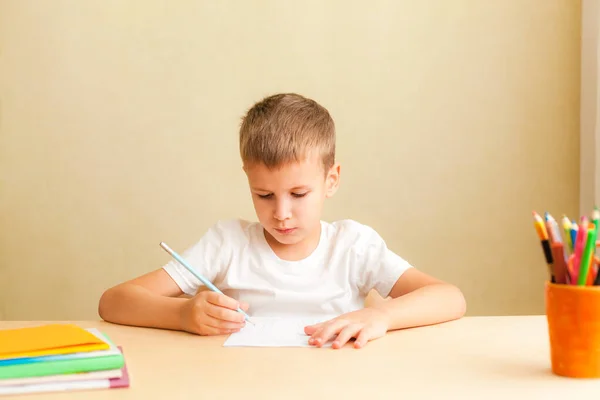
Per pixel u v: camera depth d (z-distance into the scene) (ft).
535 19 7.75
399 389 2.69
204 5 7.70
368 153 7.77
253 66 7.73
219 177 7.79
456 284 7.85
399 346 3.41
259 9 7.70
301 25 7.70
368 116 7.76
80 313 7.89
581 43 7.73
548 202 7.84
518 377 2.85
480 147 7.80
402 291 4.76
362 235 4.99
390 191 7.79
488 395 2.62
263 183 4.37
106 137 7.78
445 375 2.88
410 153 7.78
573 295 2.78
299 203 4.42
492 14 7.73
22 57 7.74
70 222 7.83
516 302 7.88
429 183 7.80
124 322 4.07
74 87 7.75
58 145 7.79
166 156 7.78
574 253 2.81
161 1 7.70
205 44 7.73
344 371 2.96
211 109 7.75
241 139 4.64
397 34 7.73
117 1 7.71
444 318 3.97
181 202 7.80
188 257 4.89
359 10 7.70
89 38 7.73
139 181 7.80
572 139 7.81
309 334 3.64
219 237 5.00
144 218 7.81
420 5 7.72
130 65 7.73
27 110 7.78
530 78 7.78
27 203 7.83
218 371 2.97
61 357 2.76
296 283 4.79
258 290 4.77
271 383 2.79
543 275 7.88
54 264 7.86
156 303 3.99
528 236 7.85
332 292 4.78
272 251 4.88
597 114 7.43
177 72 7.73
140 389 2.72
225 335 3.72
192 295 4.88
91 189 7.81
